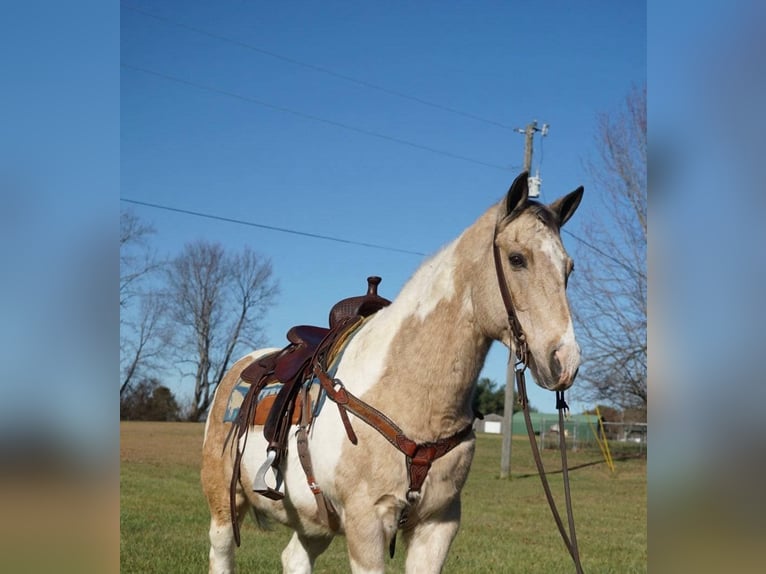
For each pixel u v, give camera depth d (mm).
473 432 3926
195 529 8844
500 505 13805
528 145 20500
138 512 10125
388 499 3738
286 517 4469
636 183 23844
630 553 8547
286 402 4234
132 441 25109
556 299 3354
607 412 40312
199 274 36000
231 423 4949
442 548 3891
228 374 5391
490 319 3578
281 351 4902
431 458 3711
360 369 3928
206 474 5121
